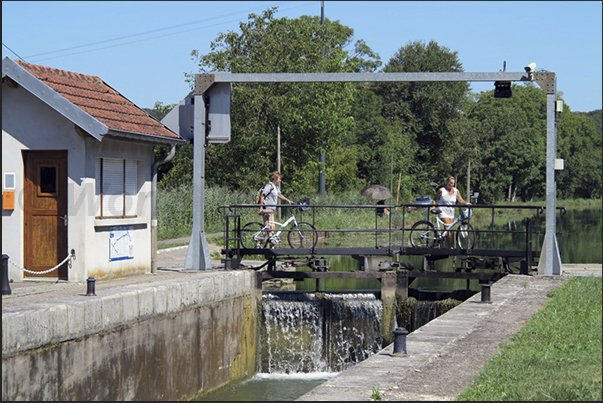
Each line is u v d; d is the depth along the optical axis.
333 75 15.57
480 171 95.25
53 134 13.68
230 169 42.72
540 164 97.94
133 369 11.44
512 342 9.49
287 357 17.03
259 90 40.78
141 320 11.67
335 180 61.03
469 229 18.03
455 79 15.61
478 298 12.98
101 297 10.66
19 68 13.29
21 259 13.88
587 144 118.75
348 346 17.28
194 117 15.98
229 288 15.23
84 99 14.24
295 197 44.03
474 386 7.55
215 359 14.51
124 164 14.92
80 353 10.08
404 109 82.19
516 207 16.45
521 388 7.49
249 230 17.50
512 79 15.69
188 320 13.30
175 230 31.28
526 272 16.58
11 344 8.67
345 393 7.32
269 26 41.50
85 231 13.55
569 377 7.91
